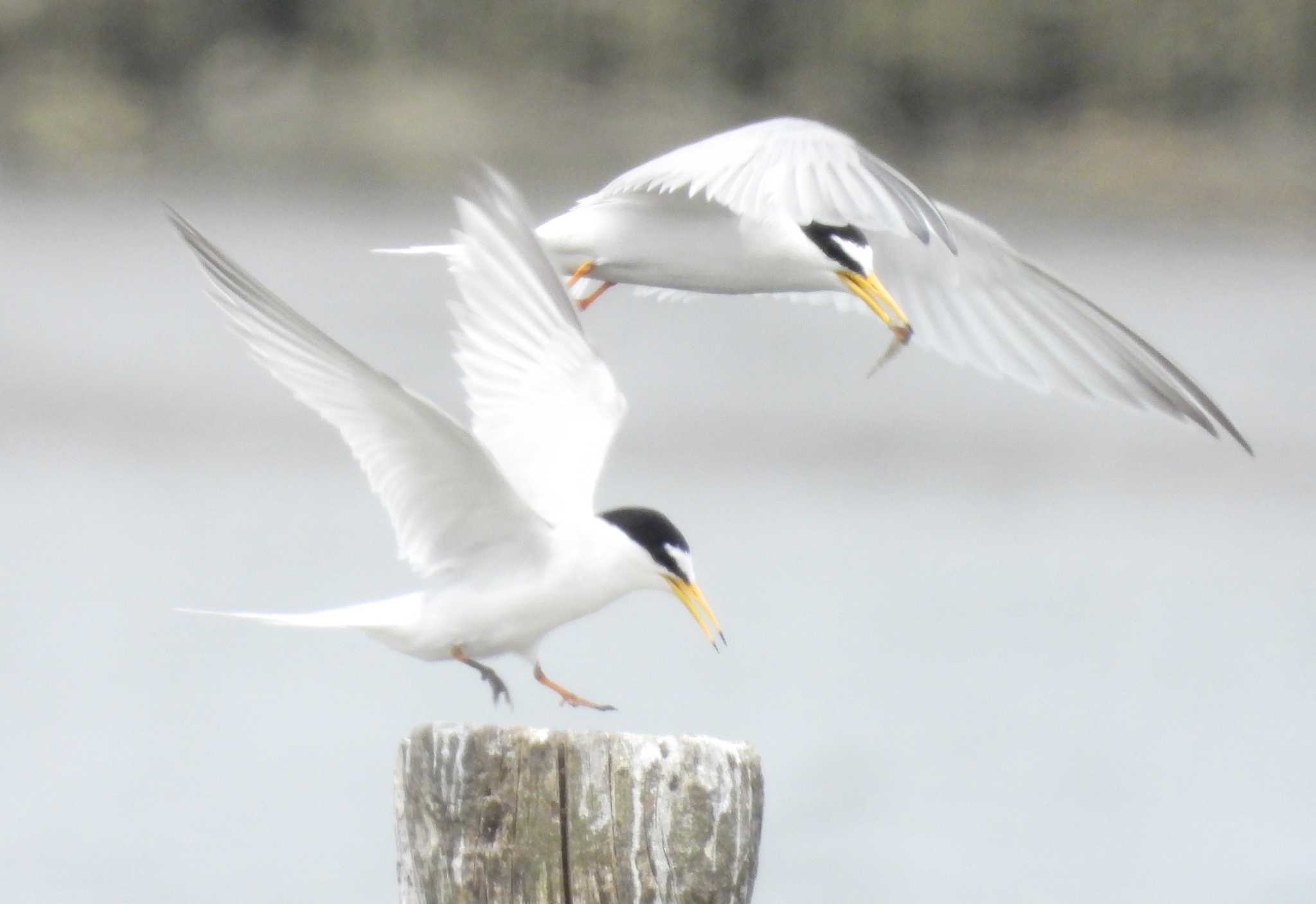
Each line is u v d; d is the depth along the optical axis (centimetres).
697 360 2728
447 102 4128
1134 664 1758
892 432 2464
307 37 4222
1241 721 1623
